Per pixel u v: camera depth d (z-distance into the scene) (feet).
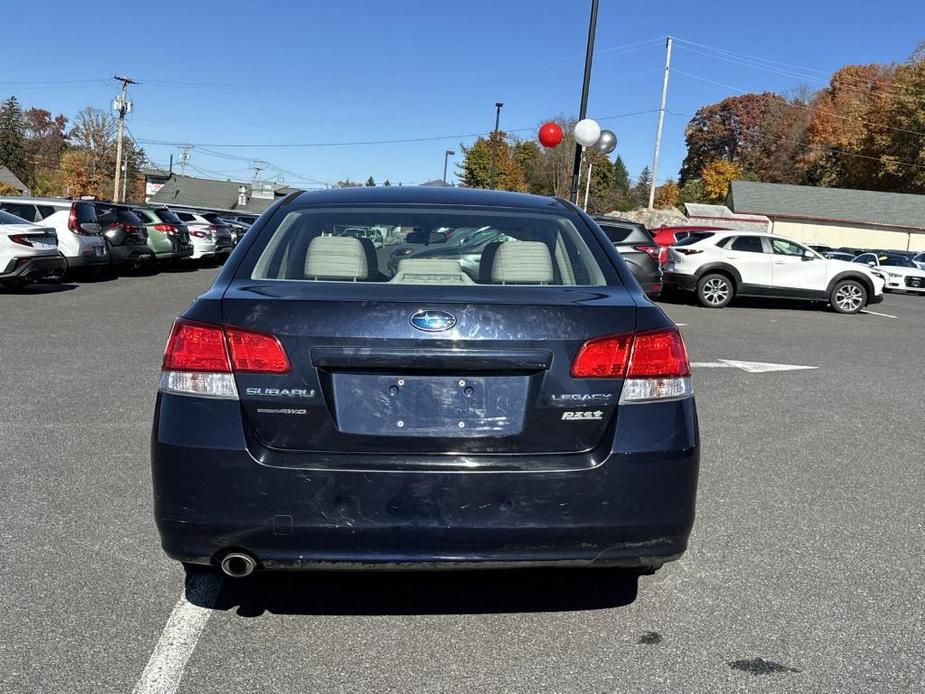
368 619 10.28
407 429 8.84
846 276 57.57
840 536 13.44
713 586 11.44
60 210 53.42
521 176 247.70
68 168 255.91
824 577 11.82
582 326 9.05
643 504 8.99
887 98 210.79
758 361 31.53
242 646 9.55
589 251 10.91
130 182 282.56
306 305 8.91
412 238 10.94
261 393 8.80
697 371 28.63
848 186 227.81
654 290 47.80
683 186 336.49
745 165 309.63
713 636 10.02
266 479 8.68
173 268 78.38
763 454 18.38
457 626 10.16
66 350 28.68
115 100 174.19
